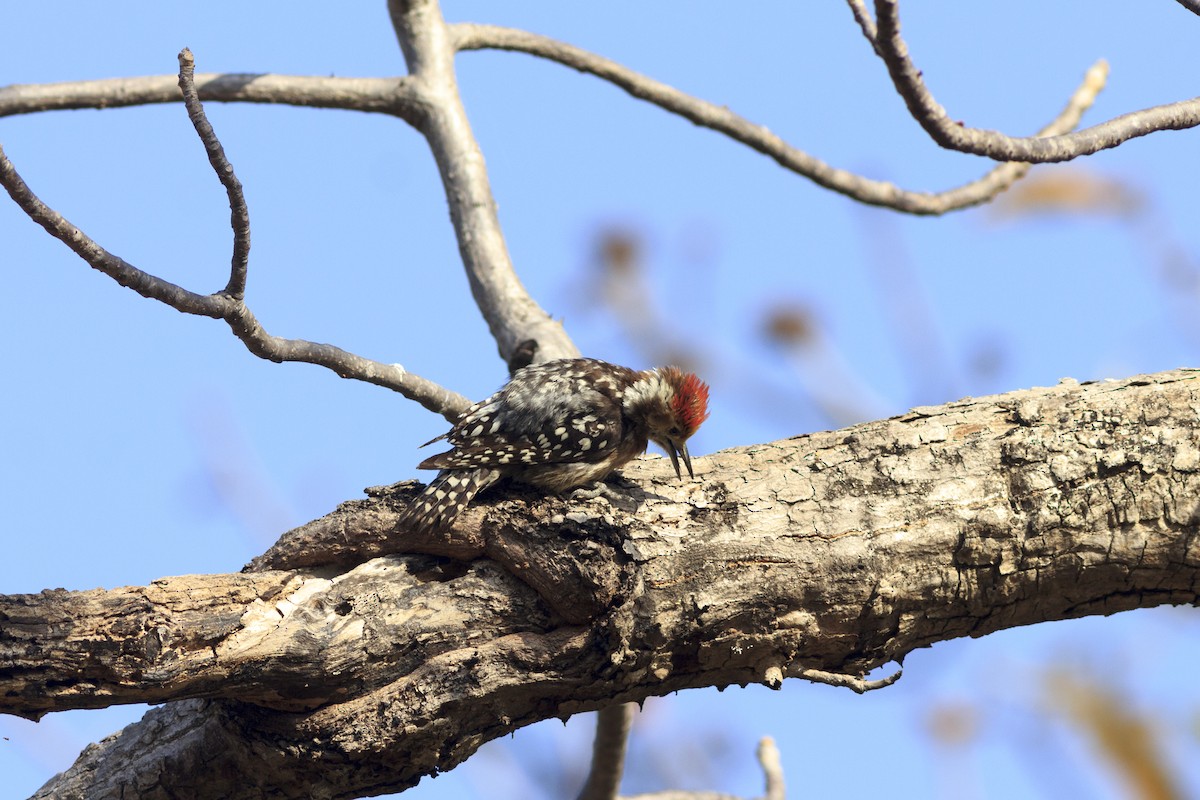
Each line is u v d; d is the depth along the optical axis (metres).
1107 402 10.40
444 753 9.73
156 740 10.00
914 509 10.09
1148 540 9.99
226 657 9.09
